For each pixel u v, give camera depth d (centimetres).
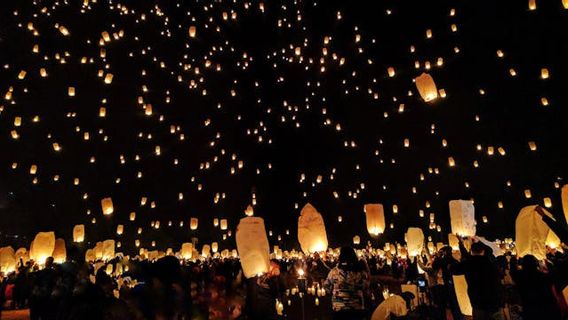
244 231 633
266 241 635
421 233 1210
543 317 506
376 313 674
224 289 545
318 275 1409
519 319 687
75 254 707
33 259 1397
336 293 556
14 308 1362
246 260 614
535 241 587
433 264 827
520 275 528
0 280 1339
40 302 688
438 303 854
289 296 1098
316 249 783
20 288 1269
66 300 394
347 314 543
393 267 1595
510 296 747
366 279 562
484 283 556
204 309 460
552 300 510
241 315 551
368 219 1077
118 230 2392
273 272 623
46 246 1417
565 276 594
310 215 797
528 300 516
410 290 961
